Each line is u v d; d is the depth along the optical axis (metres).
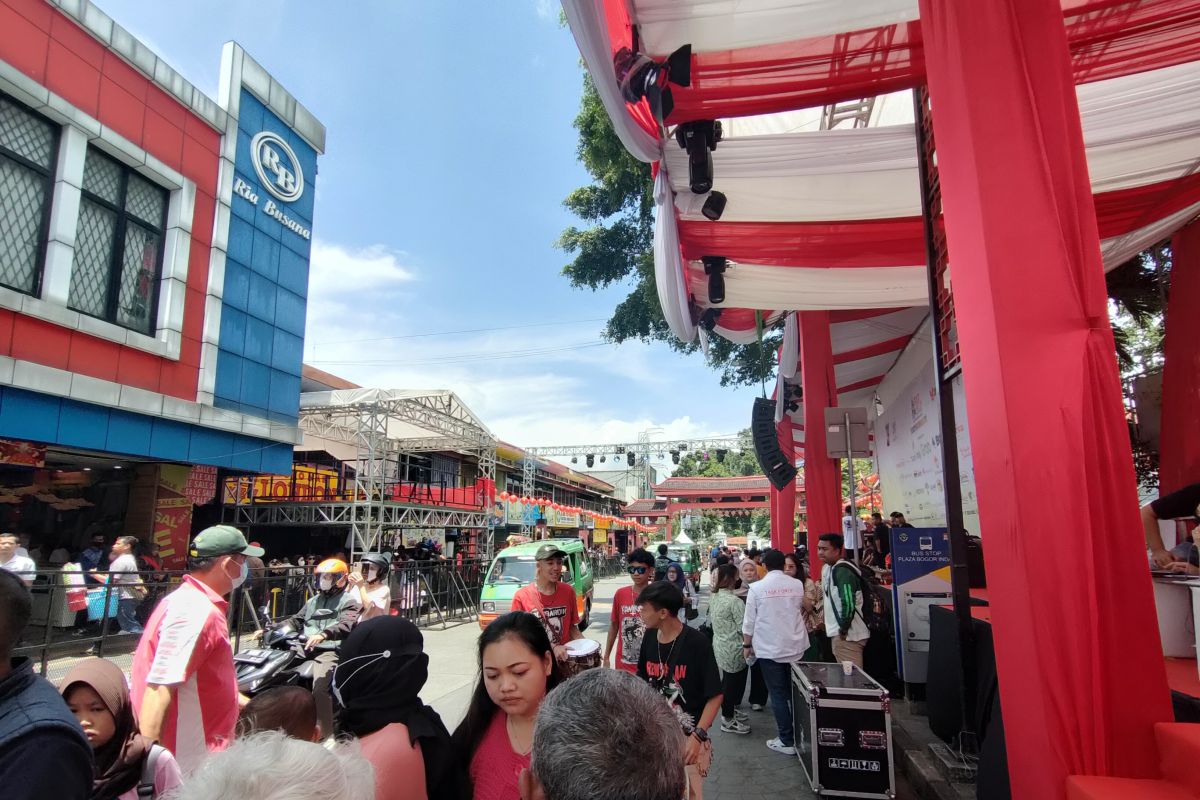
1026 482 2.50
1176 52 4.51
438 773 2.06
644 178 15.24
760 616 6.21
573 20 3.43
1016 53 2.82
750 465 64.94
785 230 6.80
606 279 17.88
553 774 1.28
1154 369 8.76
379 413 16.25
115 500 11.70
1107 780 2.29
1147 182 5.92
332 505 15.30
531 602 5.09
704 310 9.08
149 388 10.51
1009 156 2.74
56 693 1.66
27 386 8.60
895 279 8.05
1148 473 8.03
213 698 2.77
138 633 9.22
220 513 13.98
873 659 7.27
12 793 1.43
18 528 10.61
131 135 10.30
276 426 12.85
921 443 12.38
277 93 13.38
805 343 10.63
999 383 2.59
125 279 10.45
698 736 3.56
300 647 4.82
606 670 1.47
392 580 13.28
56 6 9.17
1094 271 2.65
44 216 9.17
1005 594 2.60
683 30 4.27
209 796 1.14
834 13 4.16
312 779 1.19
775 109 5.01
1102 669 2.40
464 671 9.68
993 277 2.65
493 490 21.69
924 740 5.58
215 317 11.63
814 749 4.76
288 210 13.66
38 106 8.96
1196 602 3.29
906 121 6.43
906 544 6.68
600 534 38.62
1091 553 2.45
